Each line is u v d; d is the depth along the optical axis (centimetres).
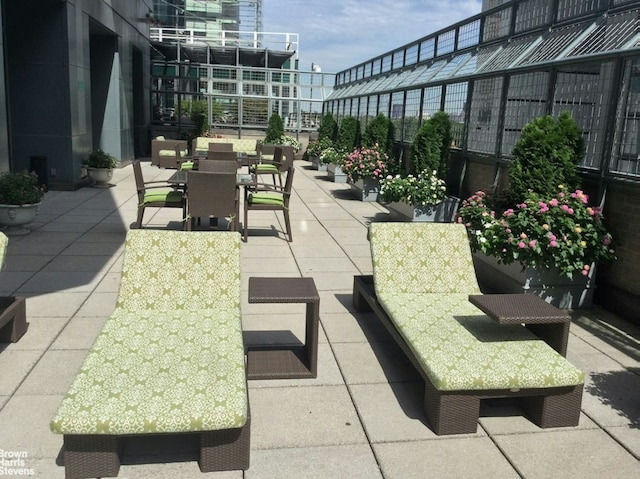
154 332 322
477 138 823
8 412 300
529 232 486
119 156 1454
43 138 1041
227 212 655
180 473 257
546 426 304
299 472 261
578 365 385
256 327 430
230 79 2098
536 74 655
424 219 827
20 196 690
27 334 399
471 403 293
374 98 1412
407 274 425
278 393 332
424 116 1041
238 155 1178
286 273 580
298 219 883
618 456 280
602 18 589
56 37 1008
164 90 2019
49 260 592
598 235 478
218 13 2734
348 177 1180
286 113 2138
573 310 497
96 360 286
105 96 1422
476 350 317
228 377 274
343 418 308
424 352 314
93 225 775
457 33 1014
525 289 488
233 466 260
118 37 1403
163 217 854
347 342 410
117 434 239
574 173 531
